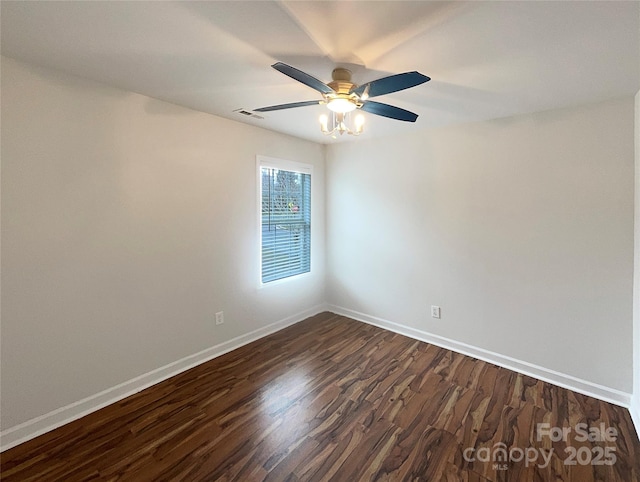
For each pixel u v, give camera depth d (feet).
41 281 6.52
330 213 13.76
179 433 6.59
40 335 6.56
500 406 7.54
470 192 9.86
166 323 8.72
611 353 7.80
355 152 12.72
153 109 8.12
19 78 6.07
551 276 8.57
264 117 9.71
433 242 10.78
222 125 9.74
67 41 5.32
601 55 5.57
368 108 6.40
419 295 11.26
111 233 7.52
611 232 7.68
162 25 4.80
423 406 7.51
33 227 6.38
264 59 5.87
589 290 8.04
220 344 10.13
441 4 4.20
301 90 7.49
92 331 7.30
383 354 10.17
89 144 7.05
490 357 9.73
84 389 7.22
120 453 6.05
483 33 4.90
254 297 11.13
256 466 5.77
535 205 8.70
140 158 7.94
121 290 7.76
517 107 8.28
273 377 8.77
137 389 8.13
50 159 6.52
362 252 12.82
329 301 14.26
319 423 6.91
